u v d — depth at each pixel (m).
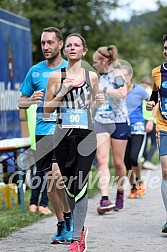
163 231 13.05
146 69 65.38
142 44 67.31
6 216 15.49
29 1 50.09
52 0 51.59
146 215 15.81
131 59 58.50
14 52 22.53
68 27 53.75
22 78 23.34
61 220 12.34
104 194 16.14
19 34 23.27
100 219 15.34
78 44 11.52
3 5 44.22
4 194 17.06
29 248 11.91
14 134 21.72
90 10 55.31
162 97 12.94
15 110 22.03
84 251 11.09
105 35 56.91
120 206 16.61
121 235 13.14
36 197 16.30
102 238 12.82
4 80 21.09
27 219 15.01
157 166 29.98
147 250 11.61
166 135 12.90
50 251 11.62
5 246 12.13
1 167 17.89
